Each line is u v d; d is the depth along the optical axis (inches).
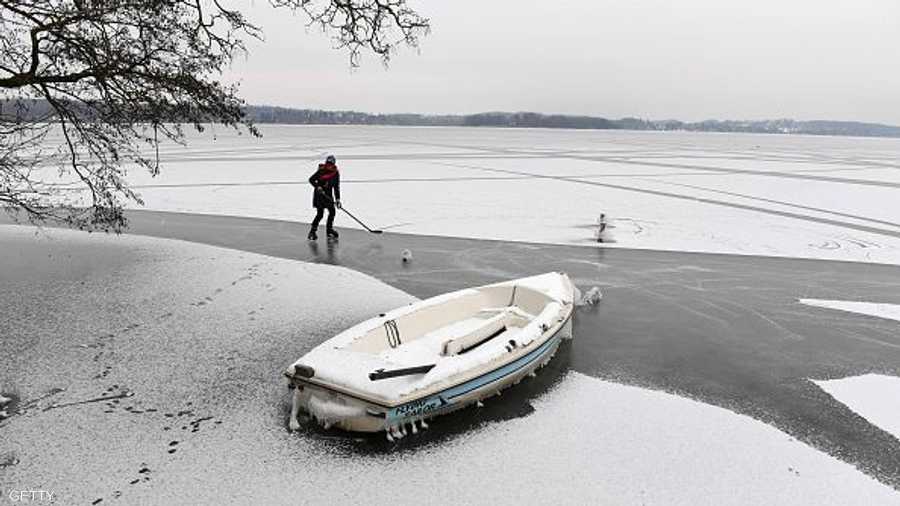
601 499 163.5
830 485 173.9
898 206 757.9
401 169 1154.0
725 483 173.0
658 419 210.1
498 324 267.9
